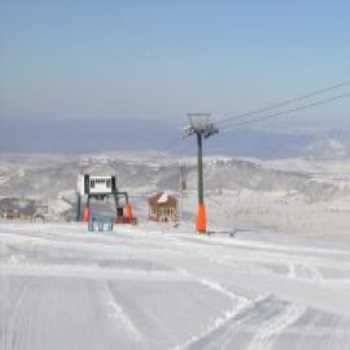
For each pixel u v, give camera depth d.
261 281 30.17
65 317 20.02
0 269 30.91
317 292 27.28
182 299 23.81
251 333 18.64
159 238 56.78
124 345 16.91
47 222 86.81
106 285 26.78
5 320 19.22
